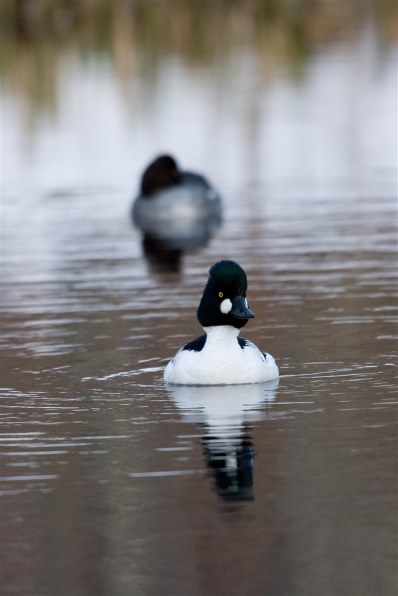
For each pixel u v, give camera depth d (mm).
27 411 11711
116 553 8523
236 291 12312
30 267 19453
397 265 18484
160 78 41688
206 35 51875
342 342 14055
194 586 8016
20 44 47906
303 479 9727
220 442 10656
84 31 50719
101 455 10430
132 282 18125
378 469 9906
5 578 8227
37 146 31344
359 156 29203
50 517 9148
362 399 11820
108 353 13906
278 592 7922
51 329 15203
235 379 12430
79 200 25578
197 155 30016
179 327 15141
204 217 23922
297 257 19438
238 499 9383
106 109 36062
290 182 26969
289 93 38688
